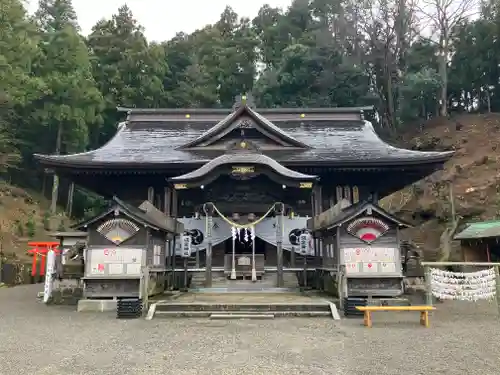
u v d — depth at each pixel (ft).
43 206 133.69
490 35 173.68
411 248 50.21
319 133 81.66
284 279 62.28
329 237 46.75
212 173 55.77
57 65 129.49
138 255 42.09
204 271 59.77
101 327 32.65
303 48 172.04
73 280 48.24
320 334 29.68
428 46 191.21
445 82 173.06
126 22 171.63
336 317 36.52
